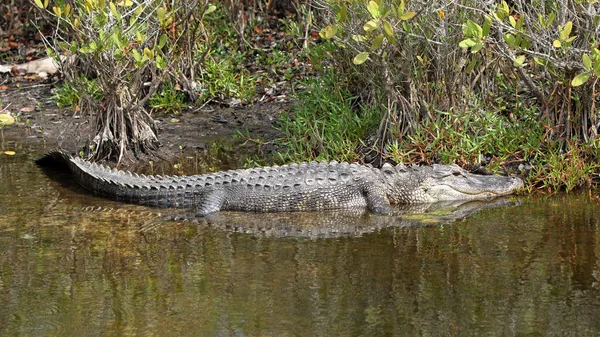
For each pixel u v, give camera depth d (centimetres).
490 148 1349
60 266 955
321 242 1042
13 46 2319
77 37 1460
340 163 1287
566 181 1259
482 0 1316
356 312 809
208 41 1841
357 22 1325
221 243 1043
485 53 1420
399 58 1361
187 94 1800
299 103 1572
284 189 1226
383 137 1381
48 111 1811
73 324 789
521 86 1499
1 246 1030
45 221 1148
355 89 1536
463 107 1384
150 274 927
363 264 950
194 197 1245
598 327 766
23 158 1505
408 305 826
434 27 1329
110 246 1033
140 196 1263
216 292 867
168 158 1492
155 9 1413
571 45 1297
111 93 1470
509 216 1146
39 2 1368
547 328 766
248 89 1800
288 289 873
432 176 1266
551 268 925
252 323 785
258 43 2122
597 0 1163
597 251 979
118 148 1485
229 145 1554
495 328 767
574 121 1312
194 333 764
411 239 1048
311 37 1938
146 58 1337
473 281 889
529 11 1341
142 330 773
